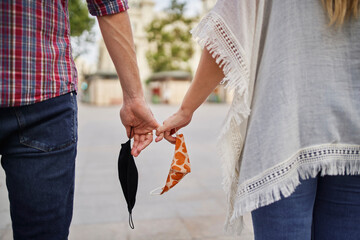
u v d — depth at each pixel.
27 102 0.88
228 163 1.14
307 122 1.00
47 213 0.94
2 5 0.85
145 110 1.36
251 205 1.01
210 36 1.06
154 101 31.30
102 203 3.02
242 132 1.15
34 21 0.89
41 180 0.92
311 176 1.00
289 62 1.01
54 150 0.94
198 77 1.19
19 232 0.95
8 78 0.86
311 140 1.00
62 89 0.96
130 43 1.22
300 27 1.01
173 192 3.34
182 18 25.50
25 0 0.87
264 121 1.03
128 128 1.45
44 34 0.92
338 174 1.06
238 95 1.09
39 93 0.90
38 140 0.92
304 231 1.06
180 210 2.85
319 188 1.12
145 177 3.88
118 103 29.88
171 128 1.40
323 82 1.00
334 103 0.99
